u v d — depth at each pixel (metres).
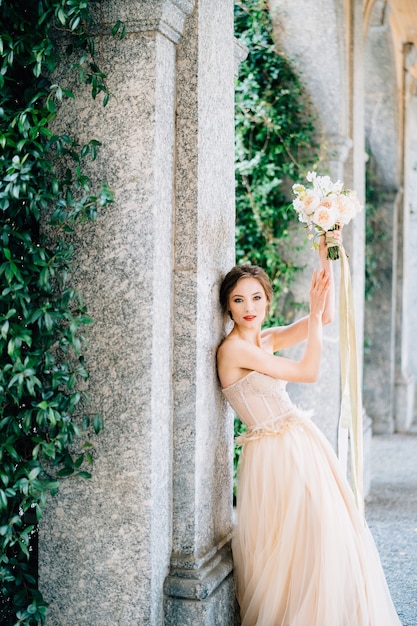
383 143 9.21
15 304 2.77
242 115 5.97
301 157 6.07
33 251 2.80
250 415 3.32
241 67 5.99
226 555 3.34
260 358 3.25
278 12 5.77
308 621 3.10
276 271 6.07
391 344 9.81
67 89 2.97
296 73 5.95
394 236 9.72
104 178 2.98
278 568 3.16
